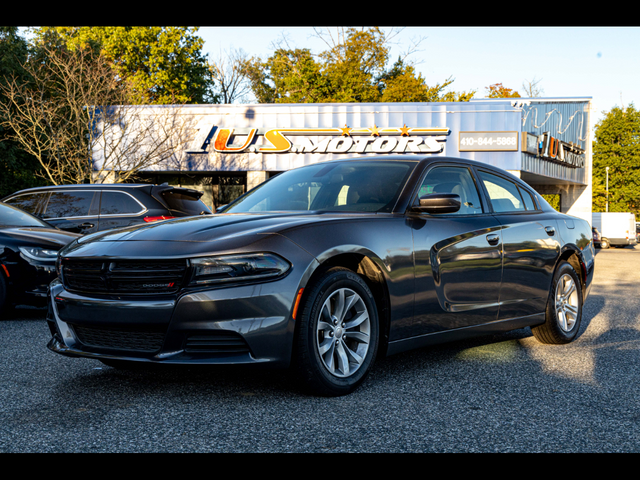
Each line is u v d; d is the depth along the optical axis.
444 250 3.78
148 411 2.97
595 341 5.07
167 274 2.98
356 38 38.12
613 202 64.94
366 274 3.51
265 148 21.80
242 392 3.31
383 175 4.05
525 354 4.46
